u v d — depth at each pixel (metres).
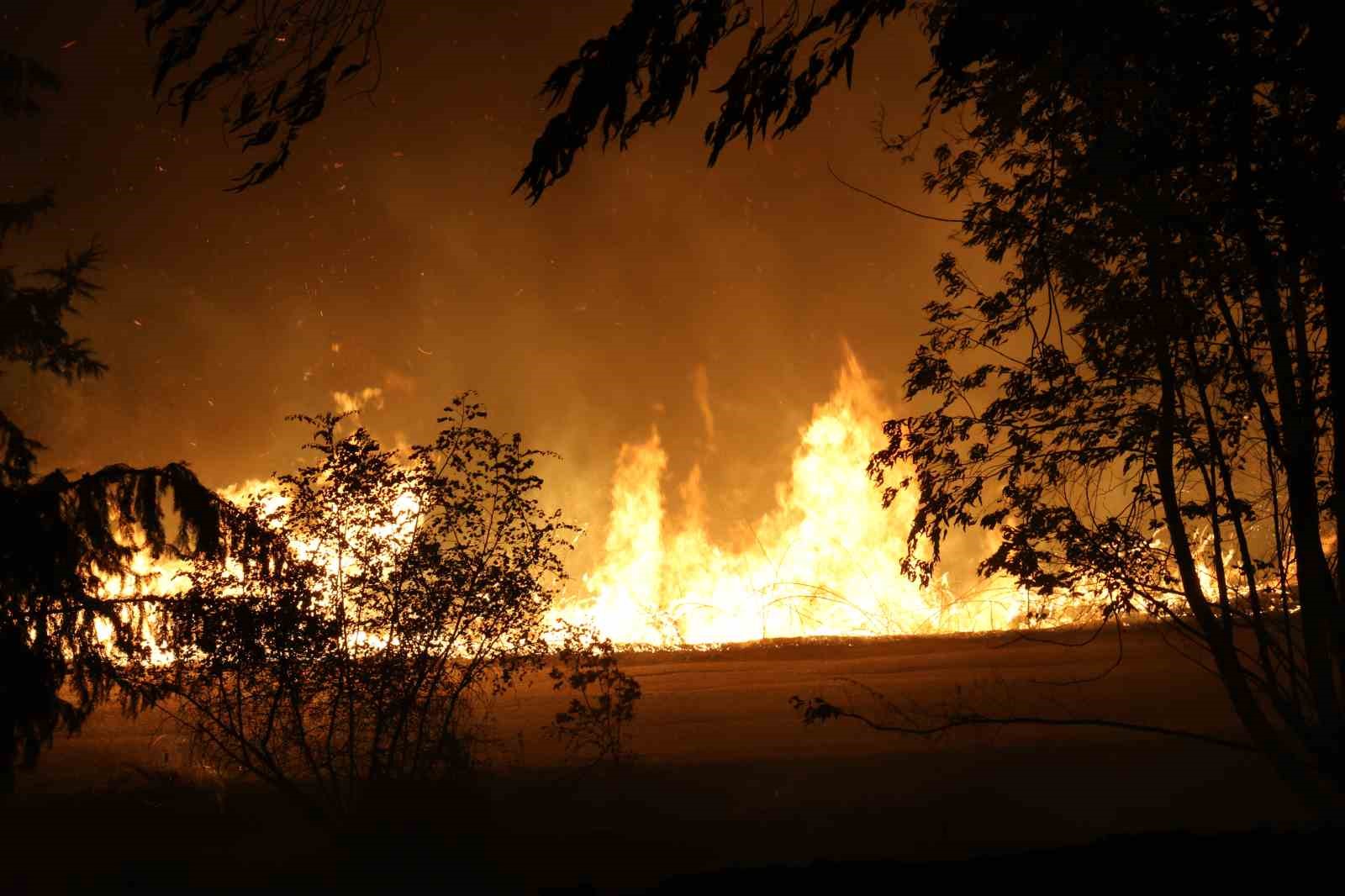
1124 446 8.59
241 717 9.21
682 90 5.45
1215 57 5.60
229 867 8.42
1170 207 7.59
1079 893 4.79
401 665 9.28
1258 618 8.52
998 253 8.57
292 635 9.03
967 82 8.05
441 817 8.95
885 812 9.16
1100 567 8.55
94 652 9.27
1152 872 4.84
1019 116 8.09
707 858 8.46
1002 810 9.05
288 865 8.51
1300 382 7.75
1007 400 8.67
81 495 9.24
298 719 9.16
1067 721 8.76
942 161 9.00
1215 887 4.66
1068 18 5.51
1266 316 7.73
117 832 8.87
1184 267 7.96
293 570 9.19
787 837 8.67
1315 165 5.74
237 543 9.23
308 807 8.90
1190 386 8.76
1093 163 7.57
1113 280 8.38
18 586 9.04
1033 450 8.69
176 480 9.28
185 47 5.21
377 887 8.16
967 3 5.50
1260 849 5.08
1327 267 6.25
